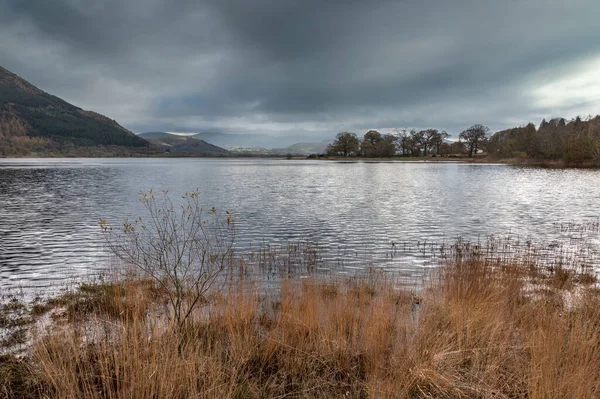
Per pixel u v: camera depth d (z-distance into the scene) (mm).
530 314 6441
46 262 12469
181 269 10453
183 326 6000
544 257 12969
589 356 4758
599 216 22812
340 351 5605
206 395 4293
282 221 20734
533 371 4488
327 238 16547
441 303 7289
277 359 5594
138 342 5172
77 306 7996
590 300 7160
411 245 15125
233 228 18391
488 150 133125
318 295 7508
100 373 4891
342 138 175000
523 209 25469
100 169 82688
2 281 10398
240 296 7320
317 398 4617
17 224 19500
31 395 4598
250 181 51219
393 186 42969
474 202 28984
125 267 11078
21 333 6621
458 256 12719
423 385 4789
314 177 59812
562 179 51500
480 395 4574
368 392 4586
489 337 5645
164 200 29531
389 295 7598
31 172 66938
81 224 19406
